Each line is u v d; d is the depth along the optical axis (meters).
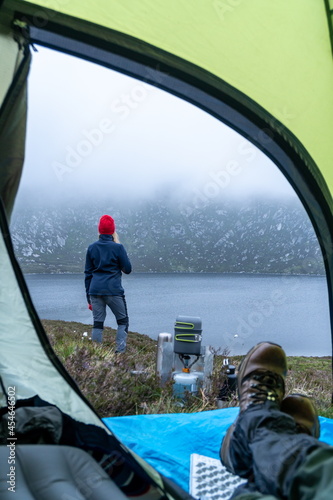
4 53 2.27
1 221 2.04
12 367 1.95
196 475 1.87
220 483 1.82
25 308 2.06
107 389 3.10
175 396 3.29
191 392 3.30
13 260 2.06
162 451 2.10
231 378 3.36
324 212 2.69
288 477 1.27
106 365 3.56
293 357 7.91
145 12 2.46
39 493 1.42
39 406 1.85
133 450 2.10
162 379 3.41
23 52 2.33
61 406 1.90
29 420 1.75
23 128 2.39
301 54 2.51
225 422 2.43
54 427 1.76
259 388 1.75
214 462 2.00
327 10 2.44
